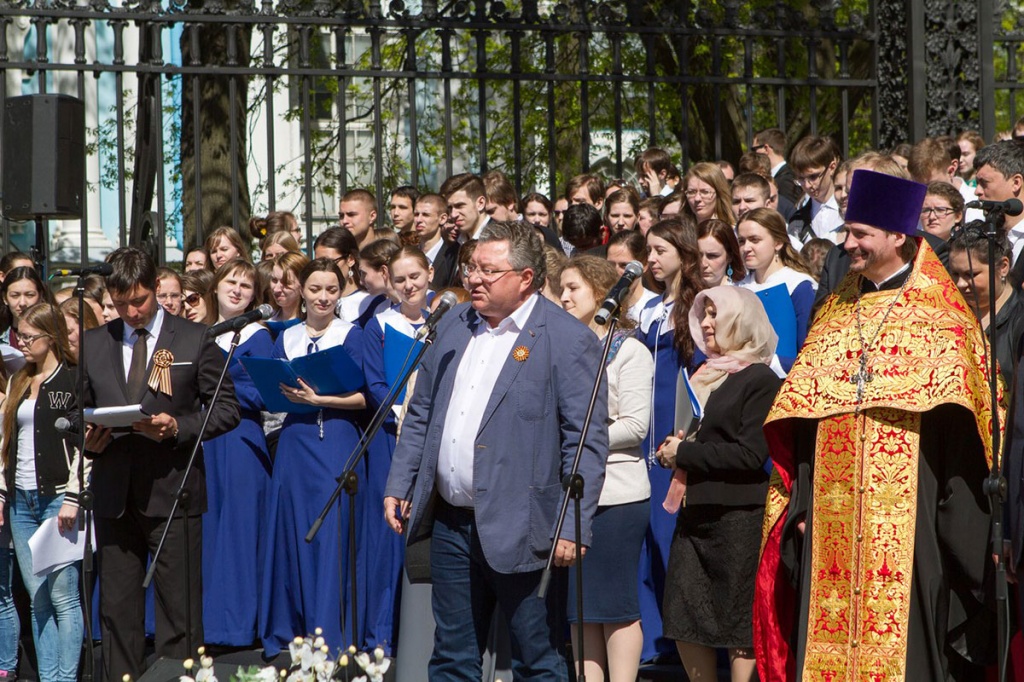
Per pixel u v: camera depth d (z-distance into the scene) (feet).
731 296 23.16
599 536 24.48
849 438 20.31
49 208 34.53
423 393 22.72
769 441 21.30
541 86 63.87
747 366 22.90
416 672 25.29
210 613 30.17
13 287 31.81
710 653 23.25
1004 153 28.73
